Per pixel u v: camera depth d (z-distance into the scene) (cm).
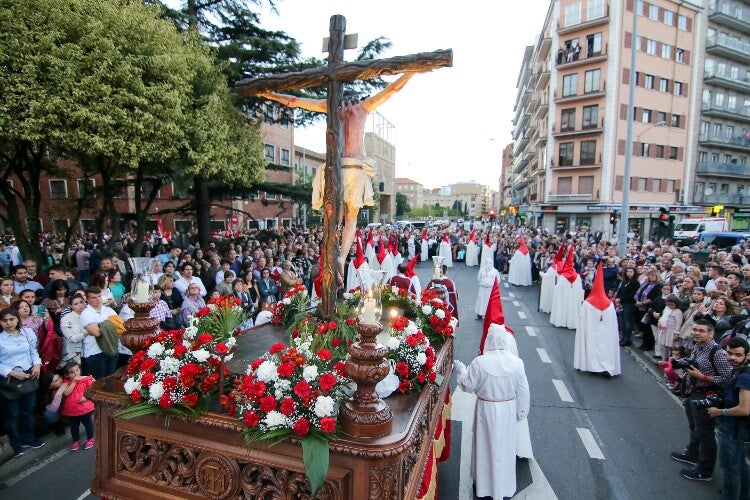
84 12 967
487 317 493
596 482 485
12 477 480
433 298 530
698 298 712
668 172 3856
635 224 3759
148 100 1041
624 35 3450
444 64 360
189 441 288
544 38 3888
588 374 816
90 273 1246
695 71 3866
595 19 3466
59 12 917
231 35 1550
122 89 983
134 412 284
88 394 316
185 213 1764
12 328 502
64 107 905
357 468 246
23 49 880
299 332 388
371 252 1694
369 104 422
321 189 439
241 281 850
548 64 4103
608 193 3575
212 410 290
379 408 257
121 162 1055
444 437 487
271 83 411
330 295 412
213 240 1748
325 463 238
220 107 1262
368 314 256
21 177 1162
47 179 2700
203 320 365
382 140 5856
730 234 2106
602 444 567
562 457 536
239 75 1451
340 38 389
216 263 1062
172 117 1097
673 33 3709
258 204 3291
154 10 1196
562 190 3825
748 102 4372
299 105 427
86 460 516
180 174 1173
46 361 548
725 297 643
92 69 964
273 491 269
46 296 668
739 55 4081
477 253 2373
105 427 313
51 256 1446
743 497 428
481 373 445
